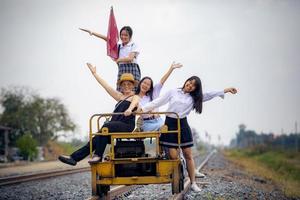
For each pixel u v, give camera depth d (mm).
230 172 24547
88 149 9305
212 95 9711
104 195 10062
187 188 12156
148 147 10445
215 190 13031
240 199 11664
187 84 9453
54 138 63875
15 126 60938
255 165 38531
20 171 25312
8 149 47094
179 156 9086
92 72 9812
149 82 9883
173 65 10219
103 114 9016
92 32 10688
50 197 12523
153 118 9969
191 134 9695
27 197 12625
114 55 10484
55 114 63344
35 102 62719
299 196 14500
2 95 62625
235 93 9789
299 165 36625
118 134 8820
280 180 21781
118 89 10359
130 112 8945
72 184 16391
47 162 41344
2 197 12586
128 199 11391
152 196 11922
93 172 8984
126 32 10344
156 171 8977
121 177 8938
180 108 9398
